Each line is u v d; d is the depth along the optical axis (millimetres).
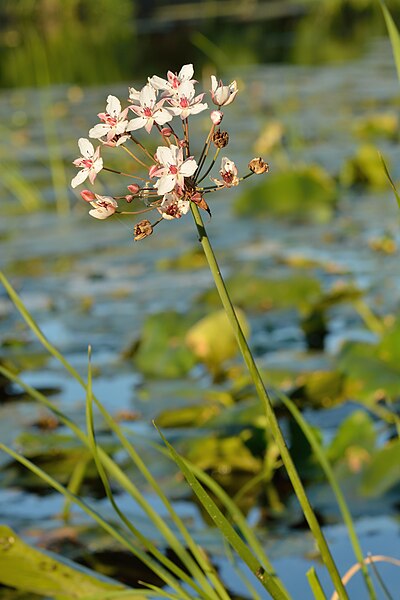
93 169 1423
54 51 17109
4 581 2049
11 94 13789
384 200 6645
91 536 2443
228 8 24578
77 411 3285
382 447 2809
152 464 2846
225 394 3277
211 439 2873
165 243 5867
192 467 2246
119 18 22188
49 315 4434
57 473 2844
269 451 2814
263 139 8188
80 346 3971
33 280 5105
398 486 2574
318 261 4980
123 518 1755
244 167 7887
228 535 1556
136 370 3674
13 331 4207
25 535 2443
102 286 4891
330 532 2447
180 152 1374
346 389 3125
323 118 10086
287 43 17844
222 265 5133
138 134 9625
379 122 8922
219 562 2332
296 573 2271
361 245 5434
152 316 3836
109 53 16609
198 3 25781
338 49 16875
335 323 4117
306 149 8492
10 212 7086
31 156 9008
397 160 7637
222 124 10125
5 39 19953
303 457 2807
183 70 1449
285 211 6426
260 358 3664
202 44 16766
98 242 5953
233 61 15305
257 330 4020
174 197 1395
